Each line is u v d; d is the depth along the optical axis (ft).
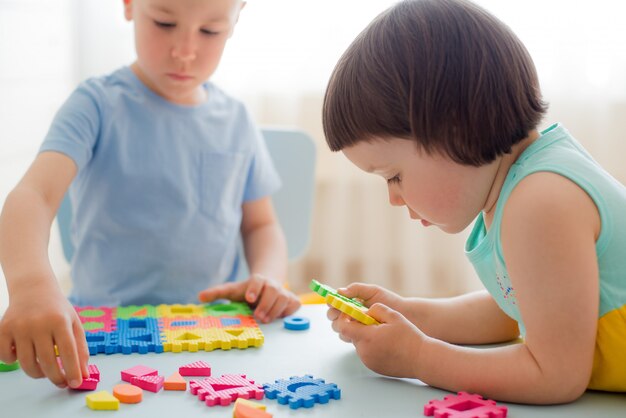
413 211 2.42
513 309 2.46
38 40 5.74
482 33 2.21
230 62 7.52
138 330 2.68
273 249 4.21
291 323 2.84
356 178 7.83
